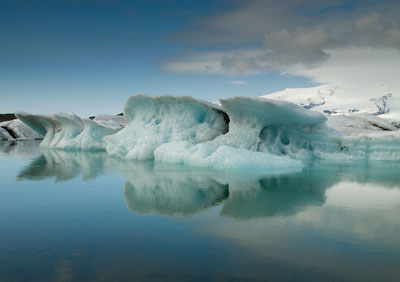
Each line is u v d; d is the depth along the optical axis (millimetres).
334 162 10812
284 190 5840
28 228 3635
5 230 3564
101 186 6324
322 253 2875
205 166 9477
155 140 12688
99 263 2674
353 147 11930
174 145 11211
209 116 13477
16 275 2461
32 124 23125
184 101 13133
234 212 4301
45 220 3957
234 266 2613
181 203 4836
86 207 4602
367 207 4559
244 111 11820
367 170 8617
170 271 2518
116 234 3406
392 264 2646
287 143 12547
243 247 3021
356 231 3480
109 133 19406
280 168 8977
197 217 4051
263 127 11922
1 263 2684
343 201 4930
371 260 2727
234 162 9031
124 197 5289
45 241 3209
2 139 33656
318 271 2523
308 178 7230
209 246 3041
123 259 2752
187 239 3236
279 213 4238
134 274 2469
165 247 3023
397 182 6637
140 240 3217
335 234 3381
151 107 14086
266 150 11547
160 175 7773
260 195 5398
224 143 11852
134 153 12258
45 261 2723
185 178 7266
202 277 2420
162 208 4531
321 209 4449
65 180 7102
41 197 5316
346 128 16734
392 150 11367
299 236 3316
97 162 11203
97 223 3812
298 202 4891
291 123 11797
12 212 4348
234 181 6820
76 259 2760
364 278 2414
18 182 6855
